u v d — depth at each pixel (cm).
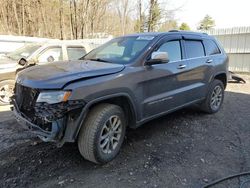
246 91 888
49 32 2200
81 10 1945
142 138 438
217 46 590
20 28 2141
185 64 468
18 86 352
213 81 565
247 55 1225
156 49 415
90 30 2045
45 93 304
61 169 335
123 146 405
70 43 766
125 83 354
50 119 296
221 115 579
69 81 304
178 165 351
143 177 321
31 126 319
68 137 308
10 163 346
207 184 307
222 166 351
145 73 384
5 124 496
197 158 372
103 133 342
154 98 407
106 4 2112
